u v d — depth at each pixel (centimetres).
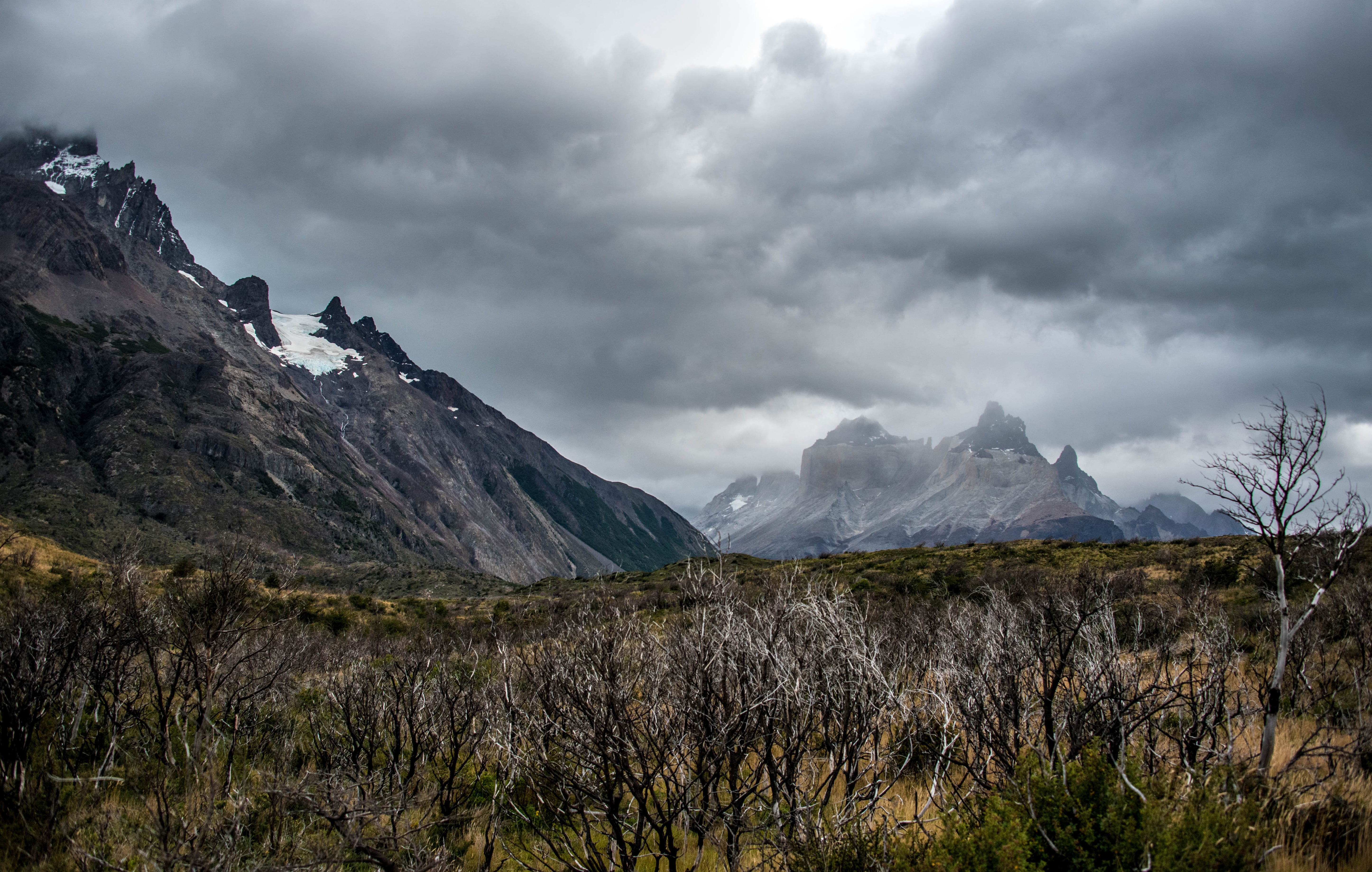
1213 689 781
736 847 650
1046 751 696
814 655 733
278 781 757
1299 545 644
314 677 1560
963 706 816
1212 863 470
